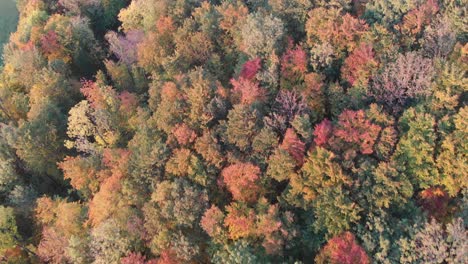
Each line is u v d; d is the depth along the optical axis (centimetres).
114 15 11506
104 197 6400
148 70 8644
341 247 4856
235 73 7500
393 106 6159
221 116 6838
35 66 9281
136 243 6131
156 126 7000
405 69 6128
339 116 5900
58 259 6544
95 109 7700
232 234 5494
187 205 5772
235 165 5809
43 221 7019
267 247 5259
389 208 5256
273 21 7206
